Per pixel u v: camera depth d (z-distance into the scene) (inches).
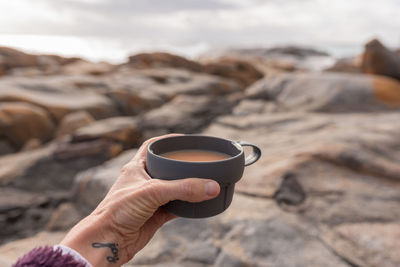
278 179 79.9
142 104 353.4
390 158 89.5
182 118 190.9
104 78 459.5
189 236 62.7
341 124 127.3
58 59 654.5
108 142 162.4
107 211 28.5
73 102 320.2
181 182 26.9
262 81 213.5
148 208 28.0
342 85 168.9
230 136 128.3
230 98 231.0
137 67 616.4
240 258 55.5
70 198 106.2
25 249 79.0
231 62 662.5
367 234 60.2
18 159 158.7
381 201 70.9
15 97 290.0
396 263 52.7
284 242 58.8
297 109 165.6
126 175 31.0
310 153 91.3
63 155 154.4
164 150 33.4
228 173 27.9
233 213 68.3
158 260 56.4
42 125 274.7
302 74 201.9
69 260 23.9
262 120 145.6
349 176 81.5
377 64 183.3
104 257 27.3
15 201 116.4
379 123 124.6
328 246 57.7
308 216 66.6
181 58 651.5
